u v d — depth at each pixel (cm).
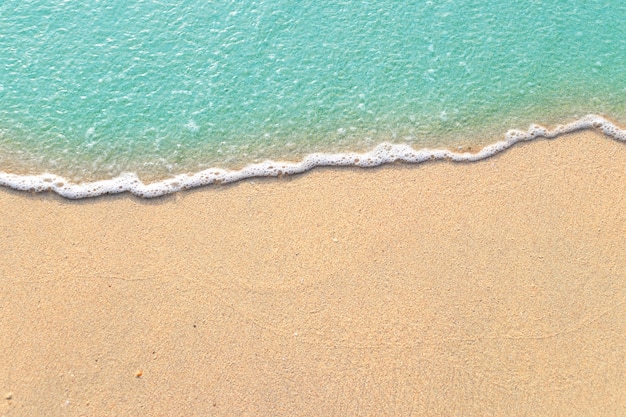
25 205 952
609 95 1161
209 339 830
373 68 1205
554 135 1083
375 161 1038
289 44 1238
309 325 845
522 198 980
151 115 1116
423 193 987
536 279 892
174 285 875
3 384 785
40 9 1255
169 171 1026
